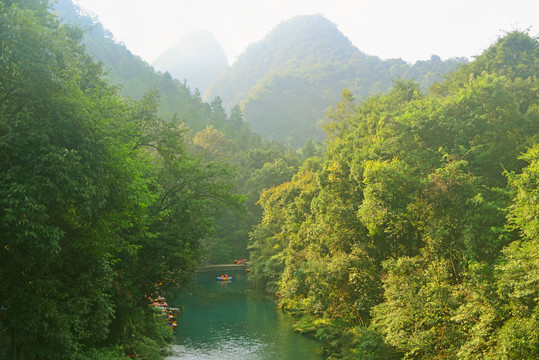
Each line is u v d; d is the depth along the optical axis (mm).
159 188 26422
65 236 14828
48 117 12969
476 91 28062
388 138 32094
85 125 13508
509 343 16703
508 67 43812
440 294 21953
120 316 23859
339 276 31250
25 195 11672
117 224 17578
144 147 28844
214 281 73500
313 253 37656
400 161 28562
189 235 26922
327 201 37188
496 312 18828
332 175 38062
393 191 26328
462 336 20641
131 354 25812
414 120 28922
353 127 55812
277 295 57469
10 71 12773
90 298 17297
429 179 24703
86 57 24797
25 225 11734
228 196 28562
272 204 68625
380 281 29469
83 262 16094
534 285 17281
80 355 17516
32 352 14281
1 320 14164
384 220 27781
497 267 18609
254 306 51750
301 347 33469
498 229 21469
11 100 13062
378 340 27062
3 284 13328
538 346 16203
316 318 40031
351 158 39219
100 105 16766
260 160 118188
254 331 39094
